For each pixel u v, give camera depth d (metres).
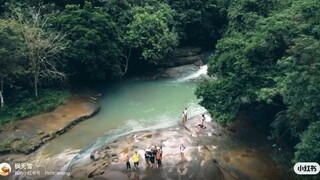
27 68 31.66
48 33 33.38
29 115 29.69
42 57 32.12
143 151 24.91
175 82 40.84
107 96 36.53
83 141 27.33
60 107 31.84
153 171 22.55
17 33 29.78
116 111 33.16
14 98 31.38
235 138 26.81
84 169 23.02
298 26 23.17
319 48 18.52
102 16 36.56
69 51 34.62
